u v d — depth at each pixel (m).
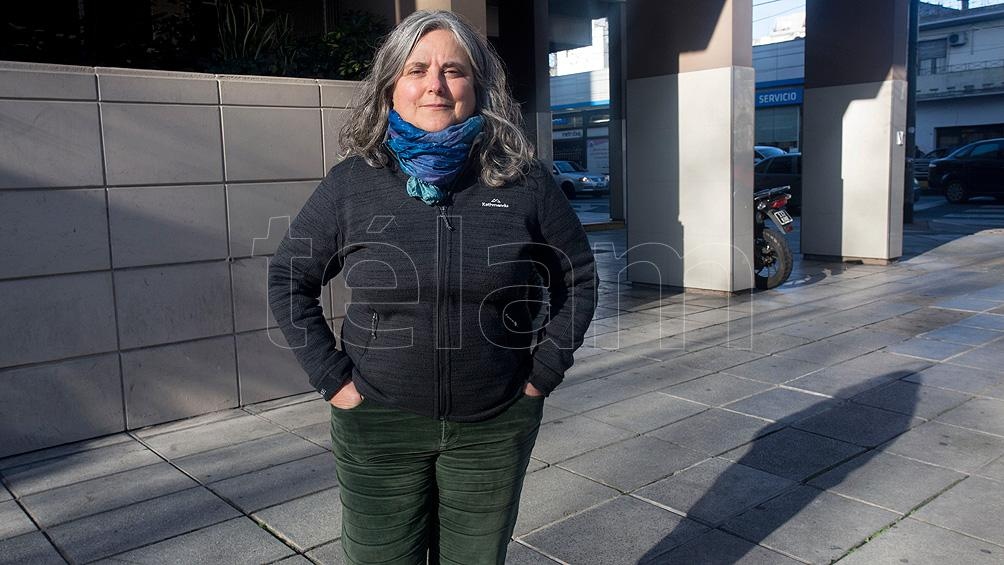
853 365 5.43
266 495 3.44
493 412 1.81
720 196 7.86
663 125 8.23
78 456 3.92
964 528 3.11
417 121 1.80
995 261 9.80
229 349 4.58
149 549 2.98
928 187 22.22
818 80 10.03
